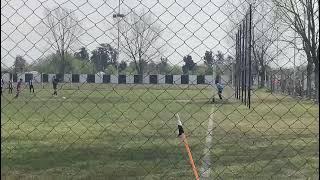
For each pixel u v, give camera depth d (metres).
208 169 16.33
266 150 19.80
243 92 36.41
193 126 27.31
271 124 26.89
